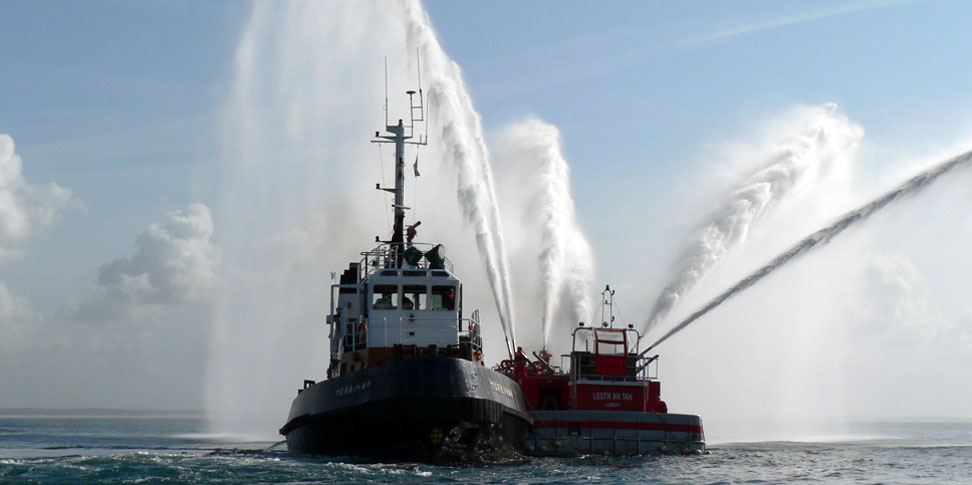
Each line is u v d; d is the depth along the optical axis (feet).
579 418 143.23
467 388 117.29
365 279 140.77
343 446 124.36
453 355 130.72
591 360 148.15
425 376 116.26
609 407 146.20
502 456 130.41
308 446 133.49
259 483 102.47
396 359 123.34
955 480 131.03
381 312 134.92
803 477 128.16
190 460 123.65
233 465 116.47
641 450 144.56
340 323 148.15
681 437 146.82
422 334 134.92
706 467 132.77
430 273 136.67
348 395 122.01
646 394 149.48
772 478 124.67
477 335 143.23
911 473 138.82
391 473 111.14
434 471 114.21
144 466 115.14
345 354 140.05
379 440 119.96
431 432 118.21
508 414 125.80
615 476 116.88
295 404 145.07
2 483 102.47
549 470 120.37
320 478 105.91
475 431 119.65
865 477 131.75
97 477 106.32
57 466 116.06
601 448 143.13
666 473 123.03
